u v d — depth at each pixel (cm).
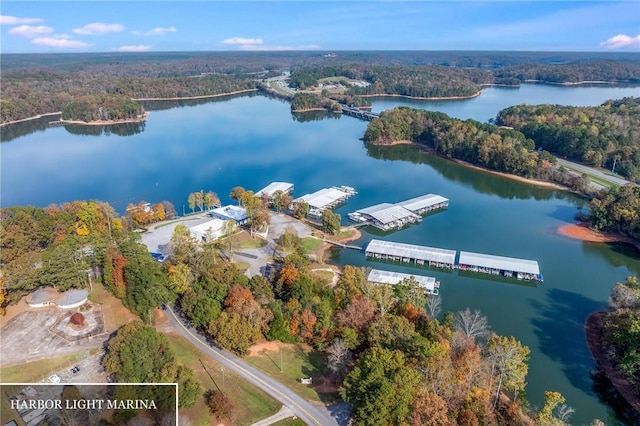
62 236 17838
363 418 8681
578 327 14512
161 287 12988
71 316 12825
